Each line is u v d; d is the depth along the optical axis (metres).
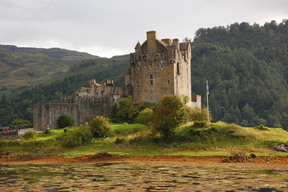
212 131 71.19
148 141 71.56
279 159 51.16
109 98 106.38
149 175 40.62
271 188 32.03
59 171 46.41
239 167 45.62
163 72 100.44
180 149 64.38
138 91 104.12
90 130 75.75
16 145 75.44
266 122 182.75
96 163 54.97
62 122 97.00
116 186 34.28
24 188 34.28
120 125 87.94
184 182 35.50
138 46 105.56
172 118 69.19
